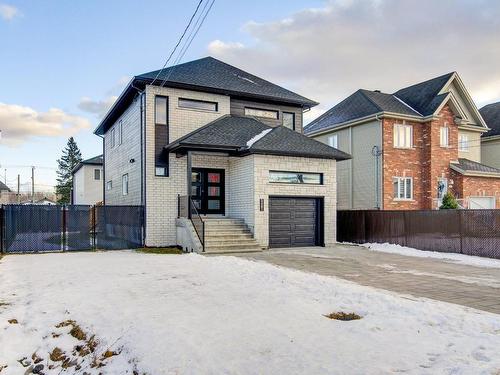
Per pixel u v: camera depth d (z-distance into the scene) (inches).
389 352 164.7
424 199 894.4
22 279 353.1
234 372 149.0
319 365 152.2
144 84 649.6
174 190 652.7
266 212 612.4
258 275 349.4
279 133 666.8
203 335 189.0
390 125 868.6
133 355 177.2
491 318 215.5
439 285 334.0
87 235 607.2
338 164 988.6
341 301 255.0
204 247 550.6
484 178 914.7
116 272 380.5
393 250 610.5
